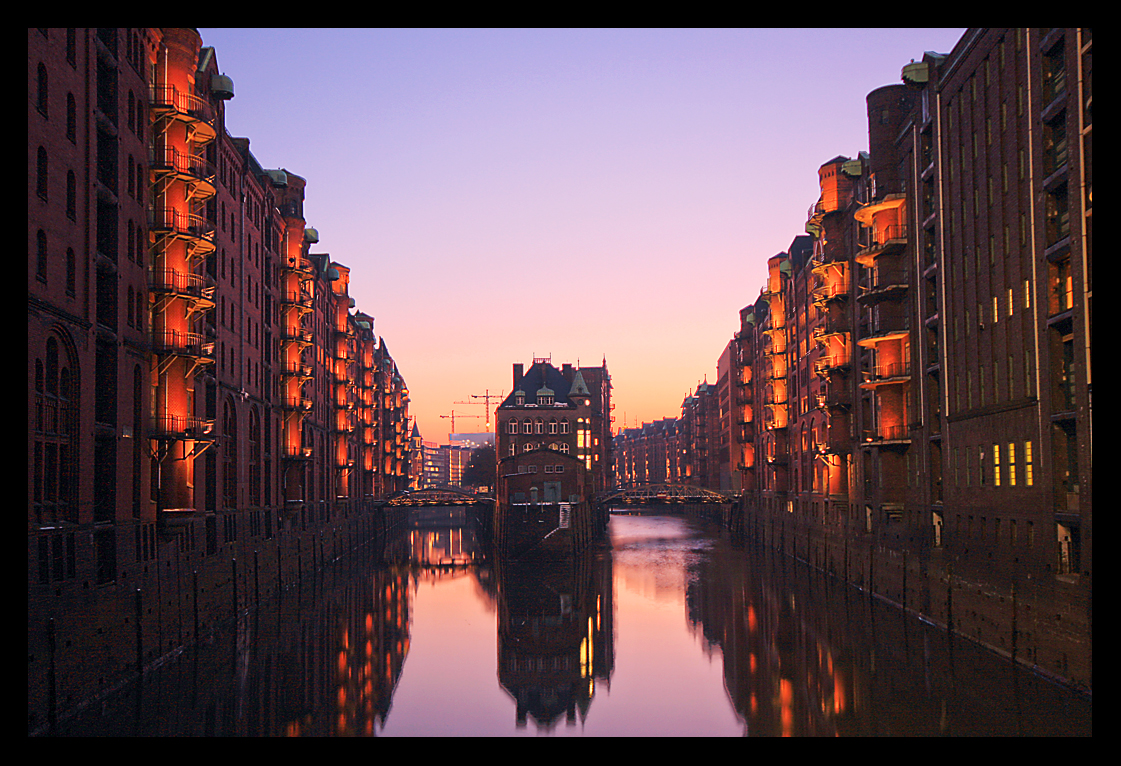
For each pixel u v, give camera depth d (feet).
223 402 165.58
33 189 90.33
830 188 208.54
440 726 99.35
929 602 145.79
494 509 360.48
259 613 170.81
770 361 313.32
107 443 111.75
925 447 150.41
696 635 154.92
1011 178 115.44
